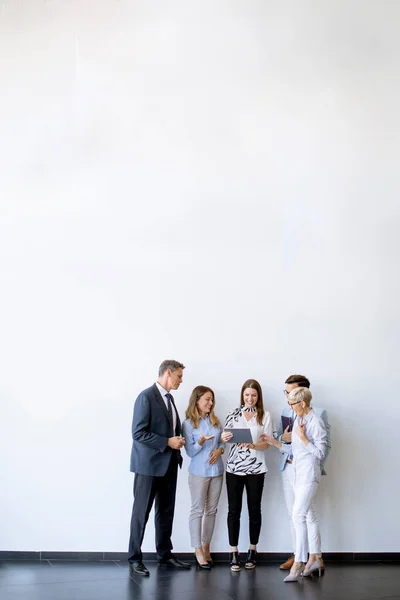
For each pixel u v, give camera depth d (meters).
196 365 6.47
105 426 6.33
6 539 6.19
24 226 6.46
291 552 6.34
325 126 6.73
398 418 6.56
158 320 6.47
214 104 6.68
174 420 6.03
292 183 6.68
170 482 5.97
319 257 6.64
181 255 6.54
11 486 6.23
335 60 6.77
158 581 5.46
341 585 5.45
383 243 6.69
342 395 6.55
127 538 6.24
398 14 6.79
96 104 6.61
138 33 6.70
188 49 6.71
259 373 6.50
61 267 6.45
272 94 6.73
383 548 6.45
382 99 6.77
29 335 6.37
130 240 6.52
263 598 5.02
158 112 6.64
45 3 6.69
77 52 6.65
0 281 6.40
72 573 5.69
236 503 6.04
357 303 6.63
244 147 6.67
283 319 6.56
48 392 6.33
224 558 6.30
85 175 6.54
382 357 6.60
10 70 6.60
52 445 6.29
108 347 6.41
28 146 6.54
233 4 6.77
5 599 4.89
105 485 6.27
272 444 6.07
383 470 6.52
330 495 6.47
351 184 6.71
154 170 6.59
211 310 6.52
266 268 6.59
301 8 6.77
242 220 6.61
